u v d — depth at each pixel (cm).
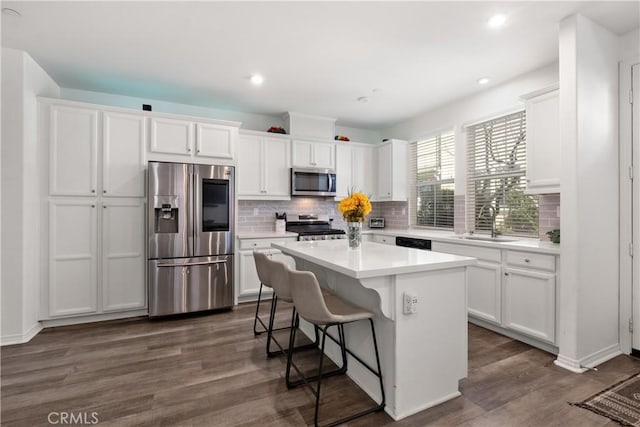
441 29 243
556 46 268
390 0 208
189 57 287
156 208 326
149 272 324
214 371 222
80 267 310
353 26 239
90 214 314
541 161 273
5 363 233
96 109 317
